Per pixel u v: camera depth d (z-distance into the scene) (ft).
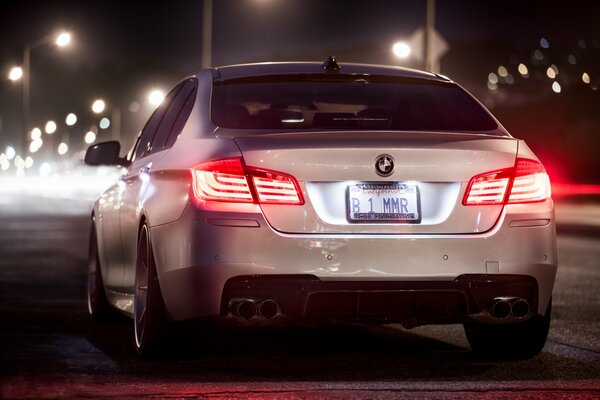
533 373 21.81
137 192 24.06
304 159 20.53
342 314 20.61
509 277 21.06
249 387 19.67
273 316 20.43
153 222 21.90
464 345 25.95
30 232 73.46
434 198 20.85
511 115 309.42
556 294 37.93
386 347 25.55
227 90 23.32
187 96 24.52
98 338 26.66
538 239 21.30
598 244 65.26
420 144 20.90
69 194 179.11
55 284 40.37
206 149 21.12
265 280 20.26
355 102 23.84
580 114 288.51
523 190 21.39
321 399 18.53
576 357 24.02
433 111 23.53
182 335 22.12
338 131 20.86
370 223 20.52
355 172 20.61
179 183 21.25
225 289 20.34
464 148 21.09
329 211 20.48
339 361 23.26
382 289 20.47
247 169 20.51
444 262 20.67
